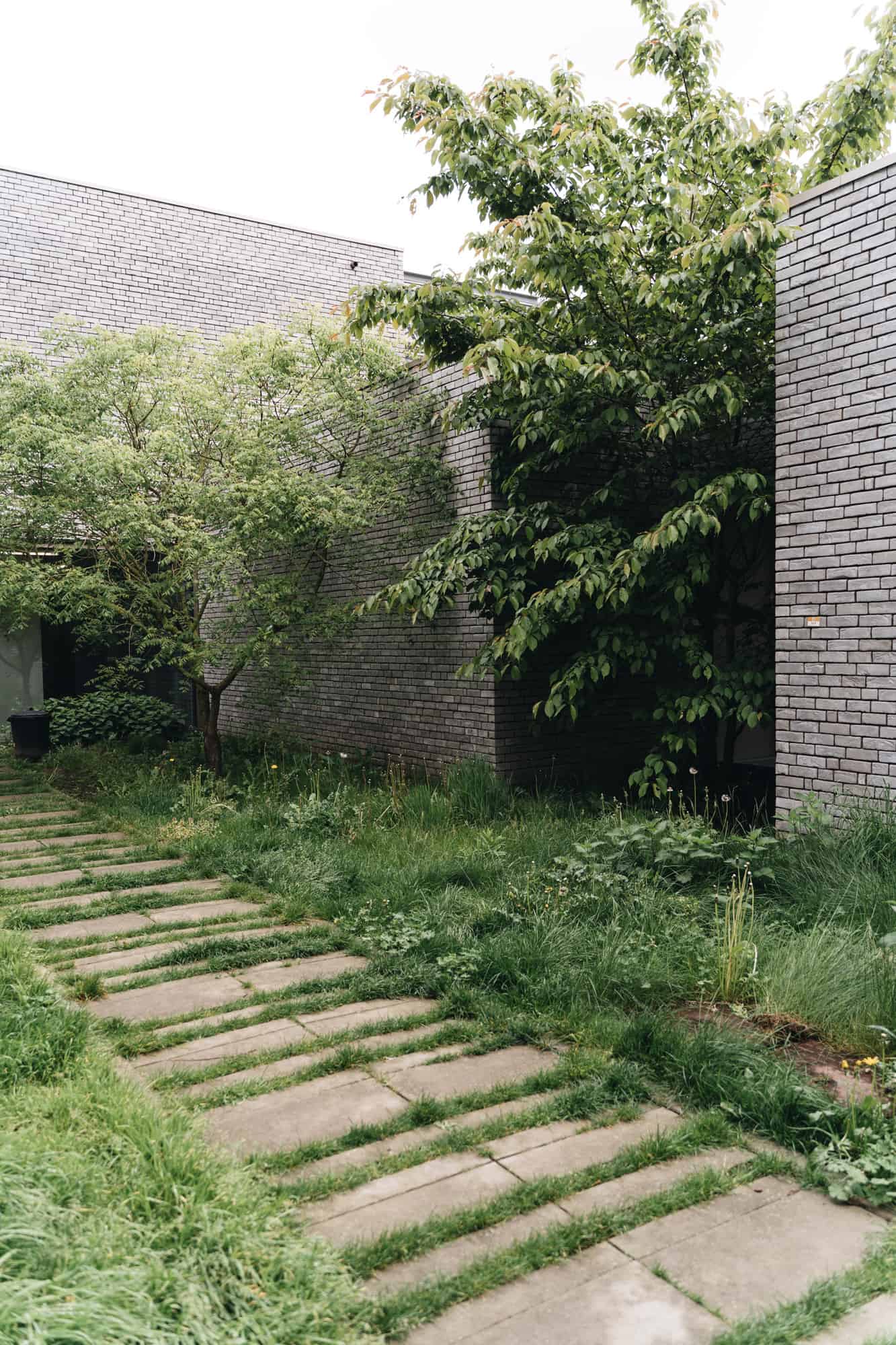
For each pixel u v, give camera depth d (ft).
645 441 26.04
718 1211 8.20
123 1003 13.09
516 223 21.22
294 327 29.58
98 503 27.55
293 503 27.89
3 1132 8.30
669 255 23.04
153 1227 7.27
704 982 12.90
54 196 43.52
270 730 38.78
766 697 22.63
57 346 29.40
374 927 16.07
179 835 23.04
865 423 18.02
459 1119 9.77
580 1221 7.86
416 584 25.70
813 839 17.58
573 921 15.38
